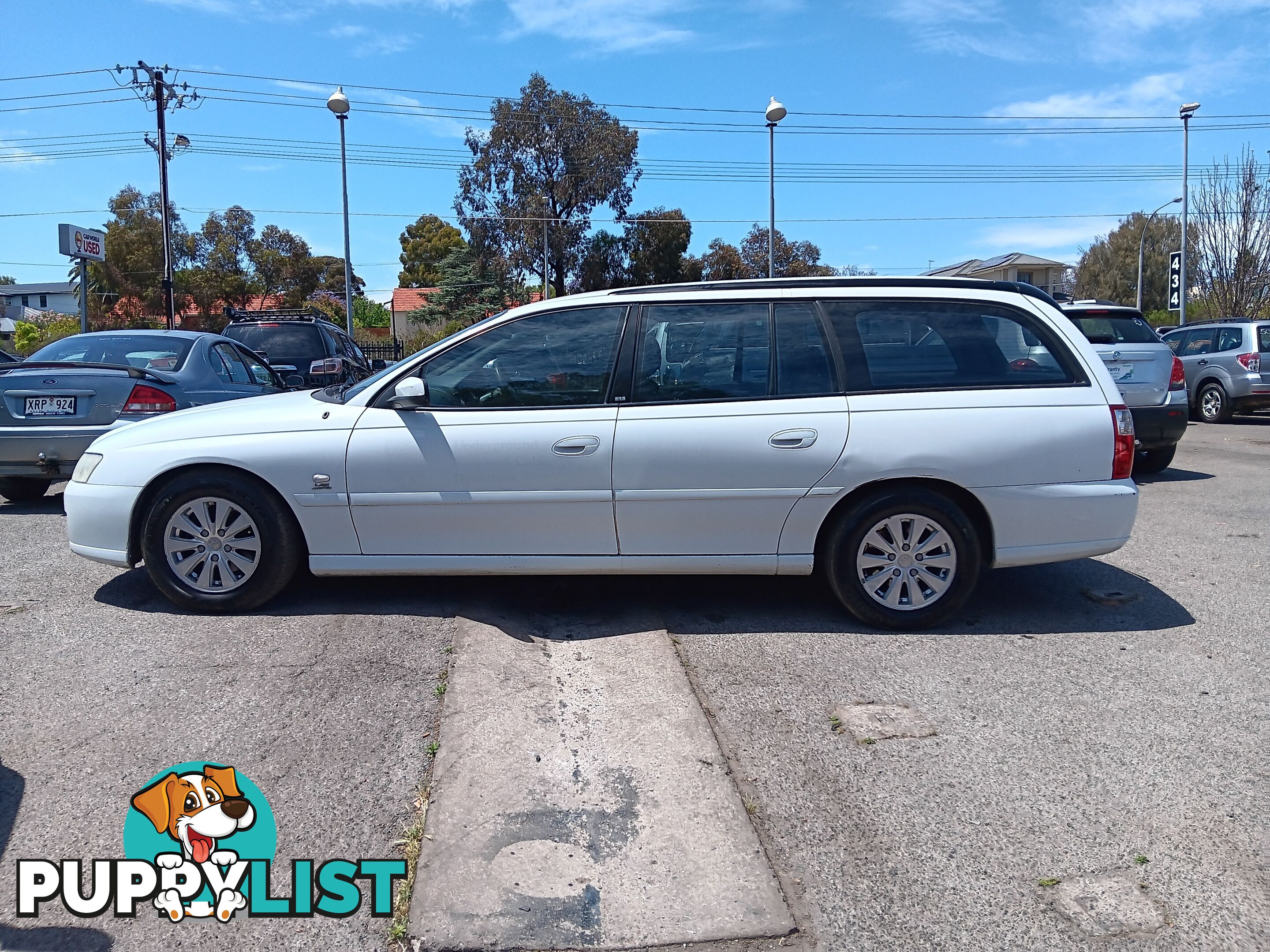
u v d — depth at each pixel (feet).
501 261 153.28
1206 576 18.72
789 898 8.46
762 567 15.16
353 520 15.16
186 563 15.51
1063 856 9.07
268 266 169.07
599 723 11.82
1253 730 11.74
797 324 15.26
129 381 23.68
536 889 8.45
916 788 10.31
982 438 14.70
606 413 14.90
